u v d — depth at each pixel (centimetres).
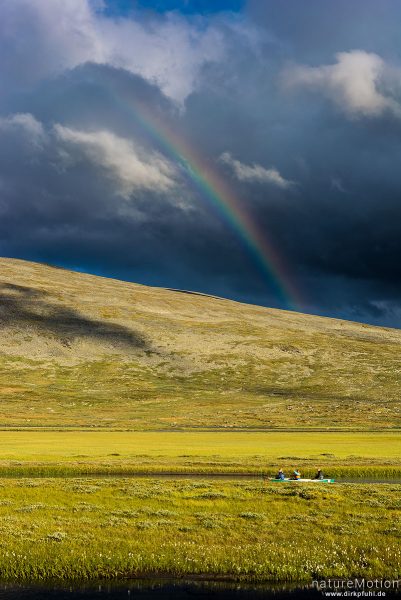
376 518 3519
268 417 14138
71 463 5631
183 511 3688
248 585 2656
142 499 4022
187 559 2845
